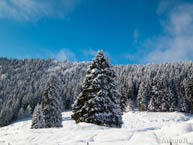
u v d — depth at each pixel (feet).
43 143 24.49
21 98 285.64
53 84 88.12
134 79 289.33
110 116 50.24
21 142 25.79
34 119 79.10
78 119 53.57
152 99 171.32
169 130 22.36
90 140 23.95
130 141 20.83
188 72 250.78
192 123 22.86
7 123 215.10
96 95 51.44
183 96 169.48
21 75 469.98
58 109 83.92
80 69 568.00
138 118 138.92
